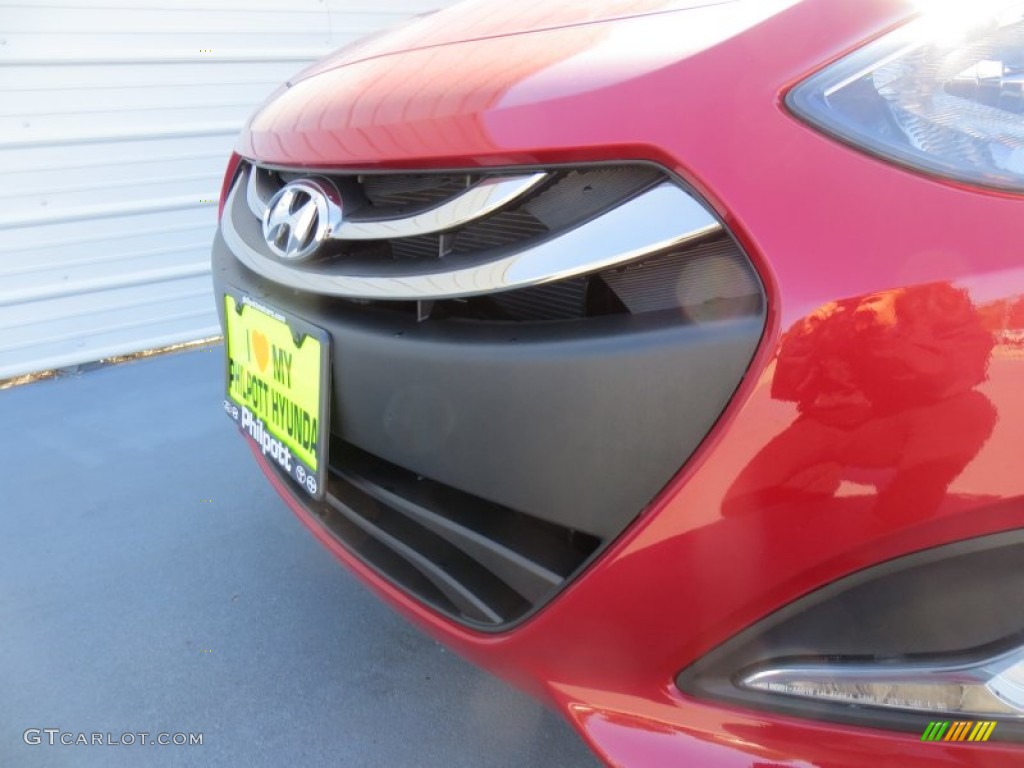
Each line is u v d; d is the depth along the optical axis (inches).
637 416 35.1
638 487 35.8
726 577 34.8
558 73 40.1
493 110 40.1
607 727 40.3
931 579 33.5
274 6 147.2
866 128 33.5
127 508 93.4
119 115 138.1
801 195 32.5
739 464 32.9
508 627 43.2
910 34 35.4
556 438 37.6
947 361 30.5
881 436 31.3
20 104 128.8
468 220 40.8
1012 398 30.4
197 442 111.2
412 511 48.4
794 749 37.4
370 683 65.8
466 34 52.8
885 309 30.8
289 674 66.9
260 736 60.4
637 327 35.5
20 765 58.1
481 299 42.6
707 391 33.4
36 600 76.7
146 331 152.6
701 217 33.9
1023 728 35.0
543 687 42.6
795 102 34.3
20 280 136.9
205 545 86.0
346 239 47.1
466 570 47.1
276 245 52.6
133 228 145.8
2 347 138.0
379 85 50.5
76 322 144.4
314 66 70.5
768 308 32.0
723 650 37.2
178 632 72.3
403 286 43.1
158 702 64.1
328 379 48.0
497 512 44.6
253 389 61.6
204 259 155.8
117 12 132.3
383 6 160.2
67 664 68.4
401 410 44.0
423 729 60.8
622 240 35.8
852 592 34.3
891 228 31.5
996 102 34.5
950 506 31.6
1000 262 30.6
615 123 35.8
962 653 34.6
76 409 124.0
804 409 31.7
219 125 149.3
